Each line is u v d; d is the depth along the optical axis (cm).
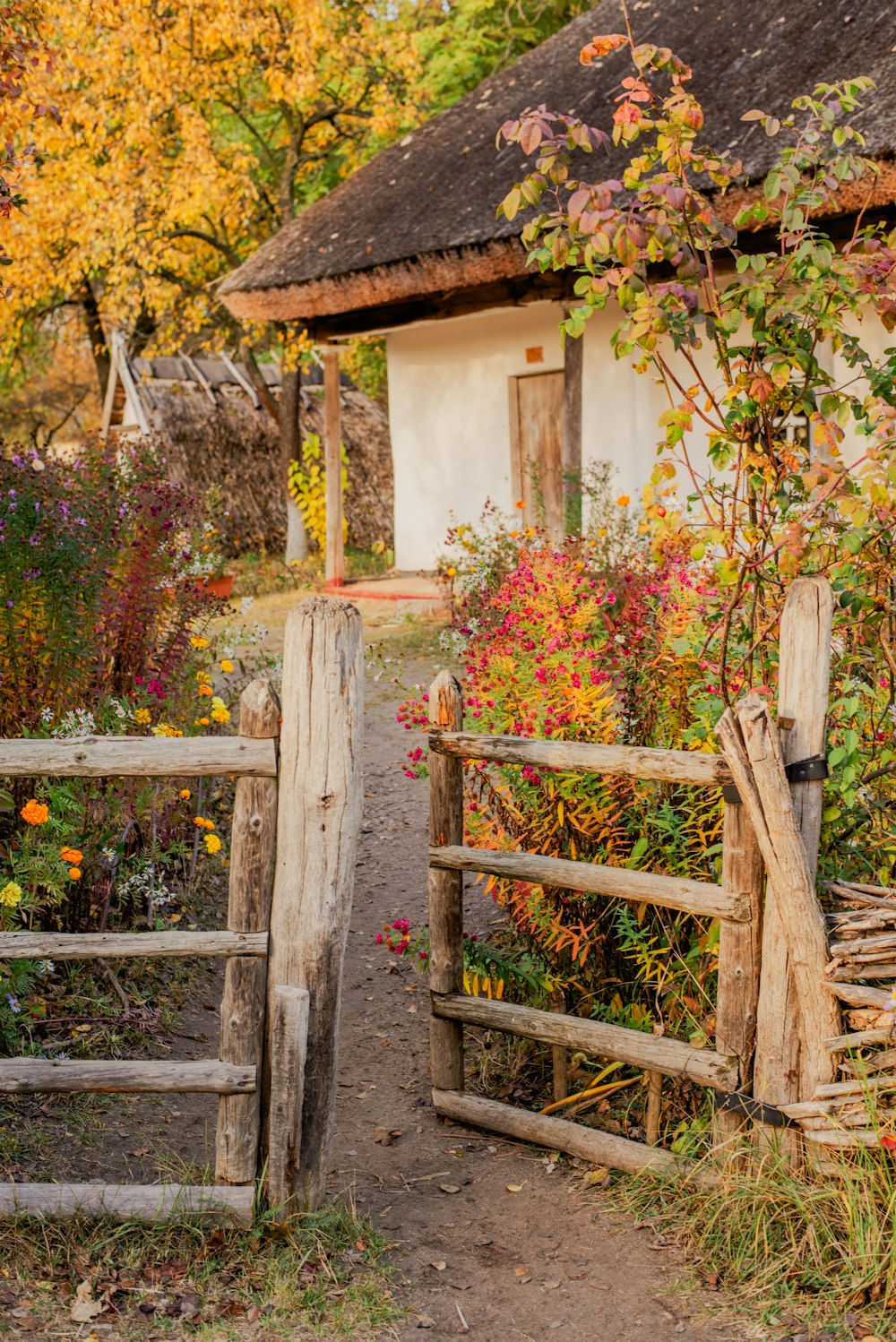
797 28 924
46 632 471
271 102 1539
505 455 1180
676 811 368
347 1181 332
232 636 657
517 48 1867
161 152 1473
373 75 1546
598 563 730
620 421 1064
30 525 470
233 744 285
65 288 1519
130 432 1858
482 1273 291
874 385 344
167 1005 416
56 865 384
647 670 410
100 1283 270
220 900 490
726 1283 280
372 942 494
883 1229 271
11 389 2672
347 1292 276
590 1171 333
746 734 286
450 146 1171
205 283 1673
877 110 738
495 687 407
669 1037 342
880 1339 252
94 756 286
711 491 371
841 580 338
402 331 1254
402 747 717
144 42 1323
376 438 1984
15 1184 288
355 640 286
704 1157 310
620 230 325
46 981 400
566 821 375
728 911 299
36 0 543
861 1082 279
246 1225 289
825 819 305
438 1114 371
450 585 951
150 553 522
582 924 372
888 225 778
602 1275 289
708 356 975
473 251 957
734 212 785
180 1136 344
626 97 360
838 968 284
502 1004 355
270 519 1786
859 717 339
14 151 503
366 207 1148
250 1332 261
